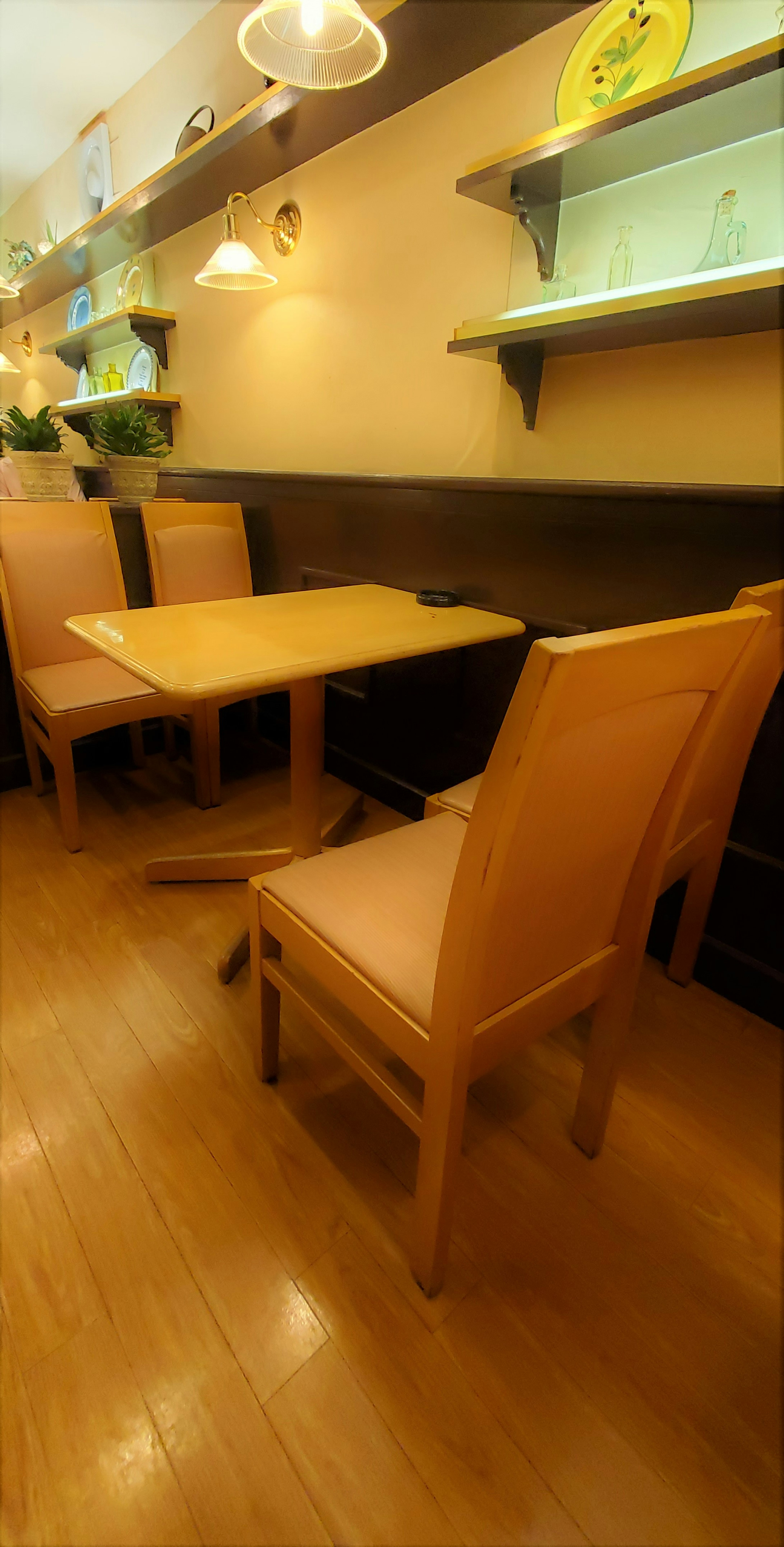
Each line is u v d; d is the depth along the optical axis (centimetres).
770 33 125
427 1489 78
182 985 153
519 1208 109
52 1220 104
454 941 74
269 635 143
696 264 141
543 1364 90
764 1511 78
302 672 120
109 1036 138
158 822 223
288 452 262
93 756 263
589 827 79
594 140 130
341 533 229
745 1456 82
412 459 214
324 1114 123
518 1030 88
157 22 268
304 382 247
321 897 103
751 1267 102
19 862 198
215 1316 93
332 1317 94
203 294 286
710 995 157
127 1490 77
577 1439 83
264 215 246
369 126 199
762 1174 116
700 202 138
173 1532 74
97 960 159
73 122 352
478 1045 82
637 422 156
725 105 117
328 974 97
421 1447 81
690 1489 79
